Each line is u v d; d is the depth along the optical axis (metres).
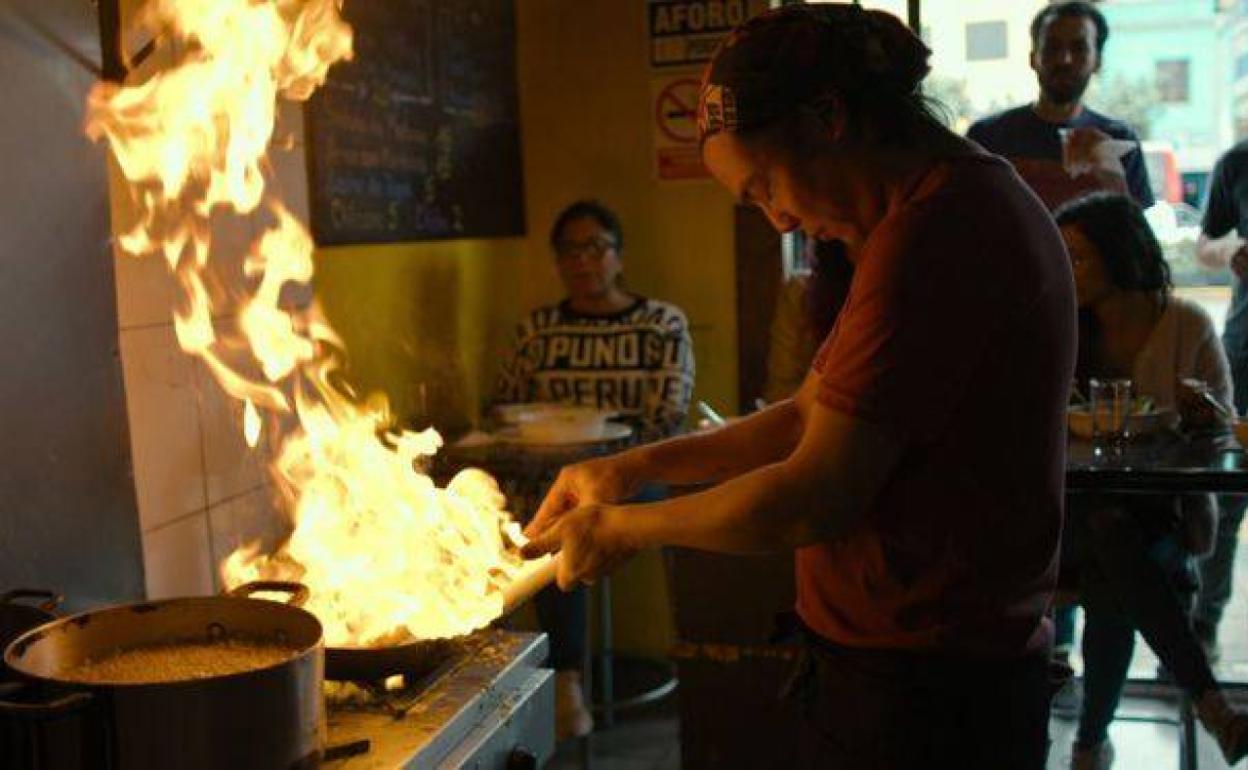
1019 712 1.40
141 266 1.73
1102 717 2.81
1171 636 2.42
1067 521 2.54
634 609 3.73
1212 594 3.13
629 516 1.35
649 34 3.54
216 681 0.99
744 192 1.38
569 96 3.63
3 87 1.33
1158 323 2.80
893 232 1.27
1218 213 3.51
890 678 1.38
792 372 3.33
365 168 2.79
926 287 1.24
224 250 1.93
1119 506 2.52
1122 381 2.51
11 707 0.96
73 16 1.45
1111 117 3.48
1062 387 1.34
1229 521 3.08
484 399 3.47
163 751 0.99
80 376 1.46
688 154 3.54
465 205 3.31
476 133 3.37
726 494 1.29
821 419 1.27
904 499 1.33
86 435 1.47
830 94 1.29
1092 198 2.81
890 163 1.33
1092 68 3.38
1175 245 3.69
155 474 1.77
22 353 1.37
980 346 1.25
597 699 3.50
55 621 1.15
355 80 2.73
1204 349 2.79
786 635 1.62
